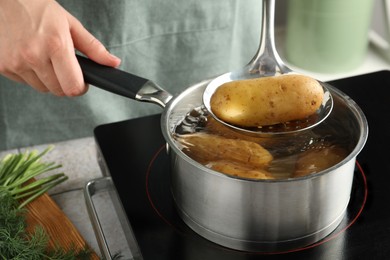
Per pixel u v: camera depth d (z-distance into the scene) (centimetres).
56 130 97
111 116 99
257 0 101
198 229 70
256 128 69
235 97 67
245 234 66
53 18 73
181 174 67
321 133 68
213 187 64
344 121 70
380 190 74
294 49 114
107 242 77
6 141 96
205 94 72
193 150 67
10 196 77
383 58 117
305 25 109
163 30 97
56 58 72
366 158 79
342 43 109
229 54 103
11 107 94
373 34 125
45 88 80
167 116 68
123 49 96
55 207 79
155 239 70
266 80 68
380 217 71
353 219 71
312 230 67
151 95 70
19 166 83
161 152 82
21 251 71
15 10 73
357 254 67
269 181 61
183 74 102
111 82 72
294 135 68
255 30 104
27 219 77
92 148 92
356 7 106
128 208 74
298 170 65
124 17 93
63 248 74
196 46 100
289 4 111
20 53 73
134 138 84
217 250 68
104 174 83
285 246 67
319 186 63
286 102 67
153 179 78
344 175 65
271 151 67
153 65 100
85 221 80
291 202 63
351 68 113
